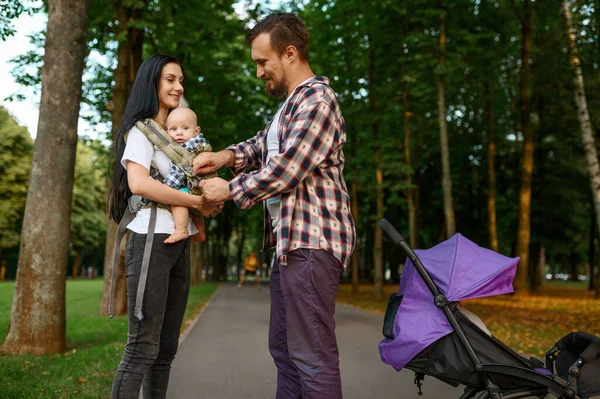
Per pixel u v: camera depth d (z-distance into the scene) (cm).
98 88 1458
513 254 2752
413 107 1958
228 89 1833
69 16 668
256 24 280
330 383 246
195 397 441
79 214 4909
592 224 2766
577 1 1202
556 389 267
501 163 2633
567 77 1922
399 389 471
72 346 714
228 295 2139
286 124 260
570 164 2433
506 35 1867
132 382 252
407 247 288
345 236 259
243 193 247
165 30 1138
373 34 1803
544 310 1516
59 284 661
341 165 273
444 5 1638
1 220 3678
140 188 253
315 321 247
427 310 278
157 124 268
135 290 255
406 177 1883
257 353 671
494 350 269
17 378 478
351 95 1922
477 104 2128
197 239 291
